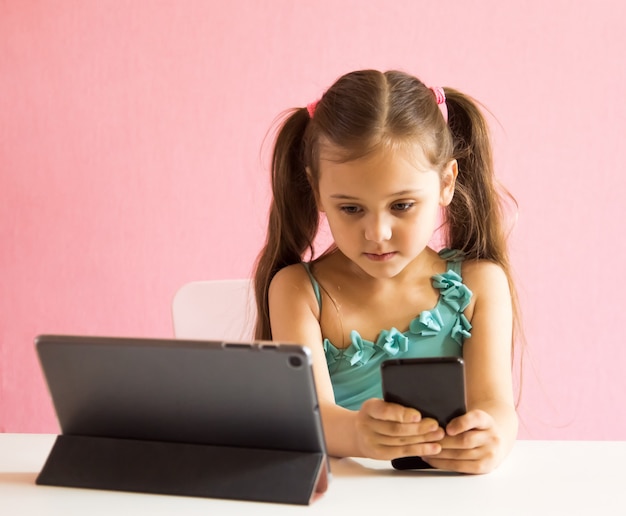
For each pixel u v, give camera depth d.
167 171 2.59
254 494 0.91
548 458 1.07
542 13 2.49
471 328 1.40
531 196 2.52
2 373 2.68
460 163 1.47
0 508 0.90
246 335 1.65
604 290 2.53
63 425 0.99
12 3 2.59
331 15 2.51
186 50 2.56
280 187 1.46
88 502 0.92
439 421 1.01
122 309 2.63
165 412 0.95
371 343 1.39
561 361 2.54
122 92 2.59
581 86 2.50
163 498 0.92
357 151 1.19
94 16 2.58
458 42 2.50
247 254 2.58
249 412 0.92
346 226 1.23
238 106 2.55
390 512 0.88
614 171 2.51
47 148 2.62
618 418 2.55
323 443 0.92
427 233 1.24
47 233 2.64
